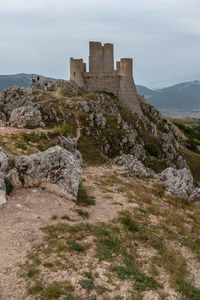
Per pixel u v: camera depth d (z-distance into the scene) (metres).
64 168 12.30
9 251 7.18
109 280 6.68
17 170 12.20
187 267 8.59
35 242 7.84
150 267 7.93
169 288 7.00
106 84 94.31
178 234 11.27
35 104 52.59
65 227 9.09
